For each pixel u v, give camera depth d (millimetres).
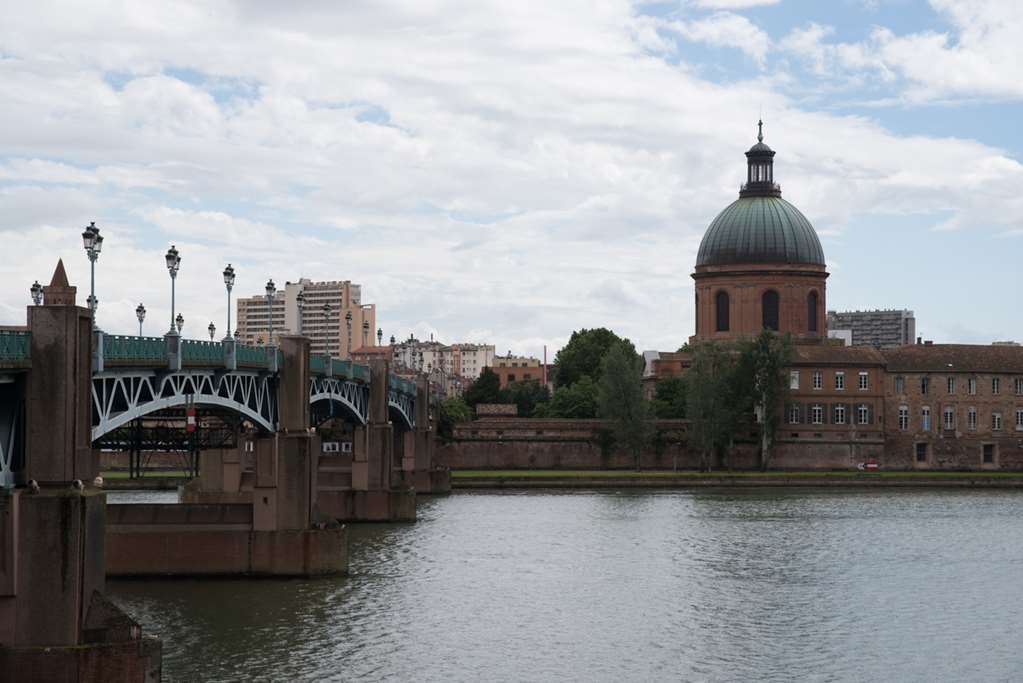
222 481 112812
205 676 63844
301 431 92625
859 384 197375
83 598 57125
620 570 96750
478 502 151625
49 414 57094
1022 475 183875
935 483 177875
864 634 75375
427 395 169625
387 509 129875
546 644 71750
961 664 68625
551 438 197625
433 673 65250
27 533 56062
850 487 176375
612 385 190750
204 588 86438
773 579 93438
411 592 86188
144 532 90250
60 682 56000
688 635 74562
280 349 93250
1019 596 87625
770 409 191125
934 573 96938
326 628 74500
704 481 176250
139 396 75875
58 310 57188
